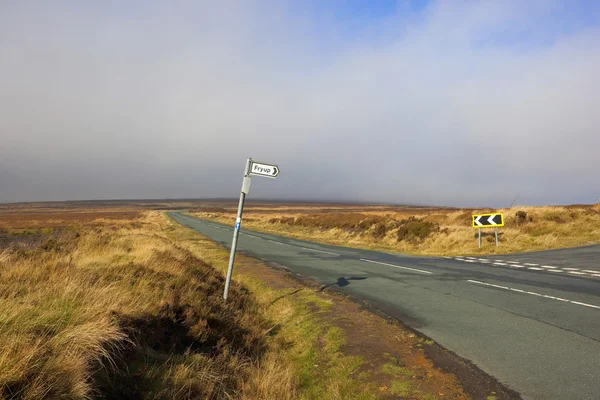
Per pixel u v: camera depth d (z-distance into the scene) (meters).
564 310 7.03
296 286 9.95
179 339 4.85
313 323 6.77
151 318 4.82
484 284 9.89
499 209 28.73
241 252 18.64
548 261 13.95
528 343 5.30
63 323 3.86
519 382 4.10
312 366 5.11
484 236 20.84
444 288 9.50
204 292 7.23
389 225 27.59
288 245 23.45
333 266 13.92
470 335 5.75
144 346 4.25
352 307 7.68
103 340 3.63
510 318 6.59
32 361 3.00
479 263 14.25
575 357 4.74
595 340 5.34
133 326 4.39
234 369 4.61
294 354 5.68
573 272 11.44
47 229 35.62
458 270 12.59
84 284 5.33
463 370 4.47
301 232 37.38
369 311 7.34
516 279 10.54
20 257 8.02
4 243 17.70
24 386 2.78
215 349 5.09
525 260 14.55
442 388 4.06
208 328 5.33
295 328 6.72
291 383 4.55
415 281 10.60
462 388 4.03
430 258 16.55
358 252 19.50
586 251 16.05
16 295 4.79
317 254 18.31
